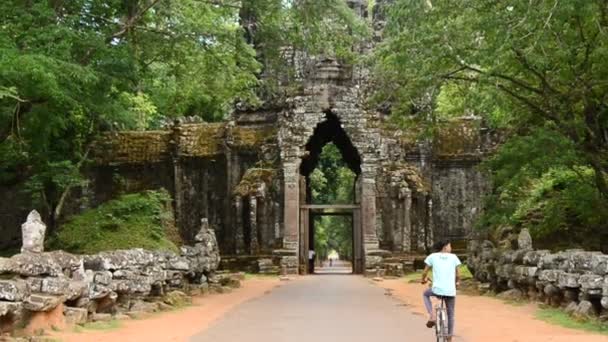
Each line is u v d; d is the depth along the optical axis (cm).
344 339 1311
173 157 4194
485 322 1585
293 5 2516
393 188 4025
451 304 1165
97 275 1543
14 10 1948
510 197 2753
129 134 4300
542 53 2030
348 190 6688
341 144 4453
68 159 2866
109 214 2636
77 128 2838
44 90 1838
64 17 2111
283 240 3891
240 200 3984
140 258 1792
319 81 4022
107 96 2391
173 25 2652
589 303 1575
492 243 2767
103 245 2452
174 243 2817
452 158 4244
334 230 9000
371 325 1535
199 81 2947
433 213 4222
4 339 1155
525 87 2283
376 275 3647
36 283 1297
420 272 3809
